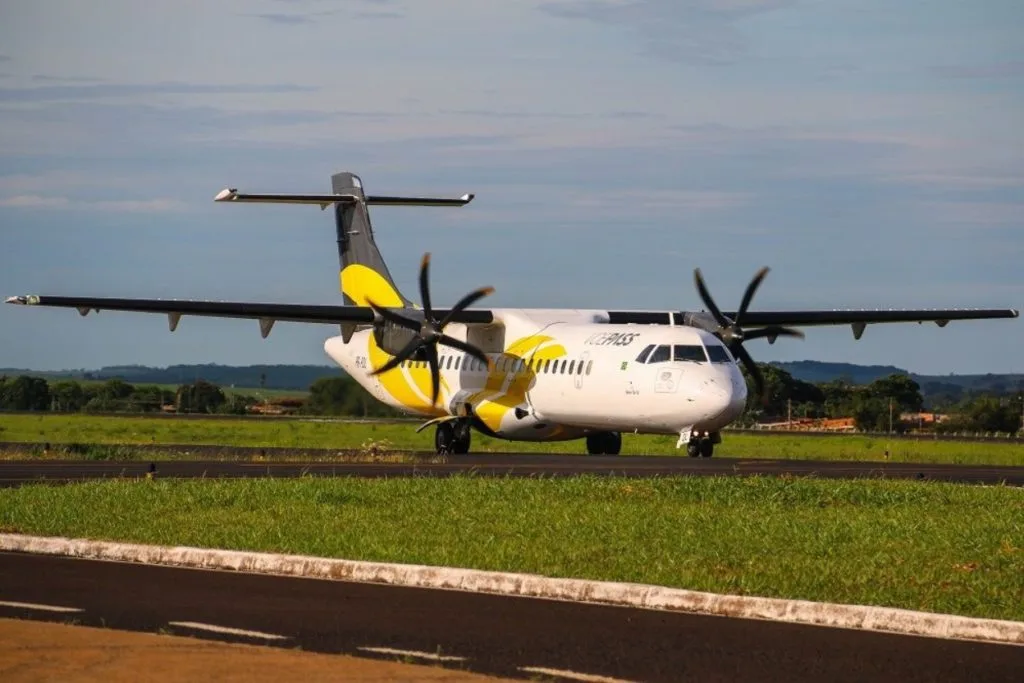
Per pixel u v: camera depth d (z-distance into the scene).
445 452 159.00
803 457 167.25
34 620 49.38
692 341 139.88
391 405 181.25
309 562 60.88
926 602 53.97
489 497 88.31
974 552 66.94
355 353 184.00
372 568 59.62
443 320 149.75
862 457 167.88
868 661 44.81
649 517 78.69
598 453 165.62
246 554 62.28
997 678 42.81
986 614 51.88
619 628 49.53
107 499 86.25
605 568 61.22
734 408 134.50
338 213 181.75
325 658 43.34
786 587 56.94
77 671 40.91
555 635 48.22
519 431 154.88
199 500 85.62
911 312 170.00
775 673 43.16
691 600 53.69
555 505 84.38
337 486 93.88
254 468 122.62
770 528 74.25
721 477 100.94
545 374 150.88
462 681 40.81
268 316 152.62
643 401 138.75
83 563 63.56
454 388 165.38
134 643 44.84
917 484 99.00
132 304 147.88
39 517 77.75
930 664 44.50
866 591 56.25
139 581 58.34
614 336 146.25
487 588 57.28
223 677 40.53
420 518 78.12
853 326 169.50
